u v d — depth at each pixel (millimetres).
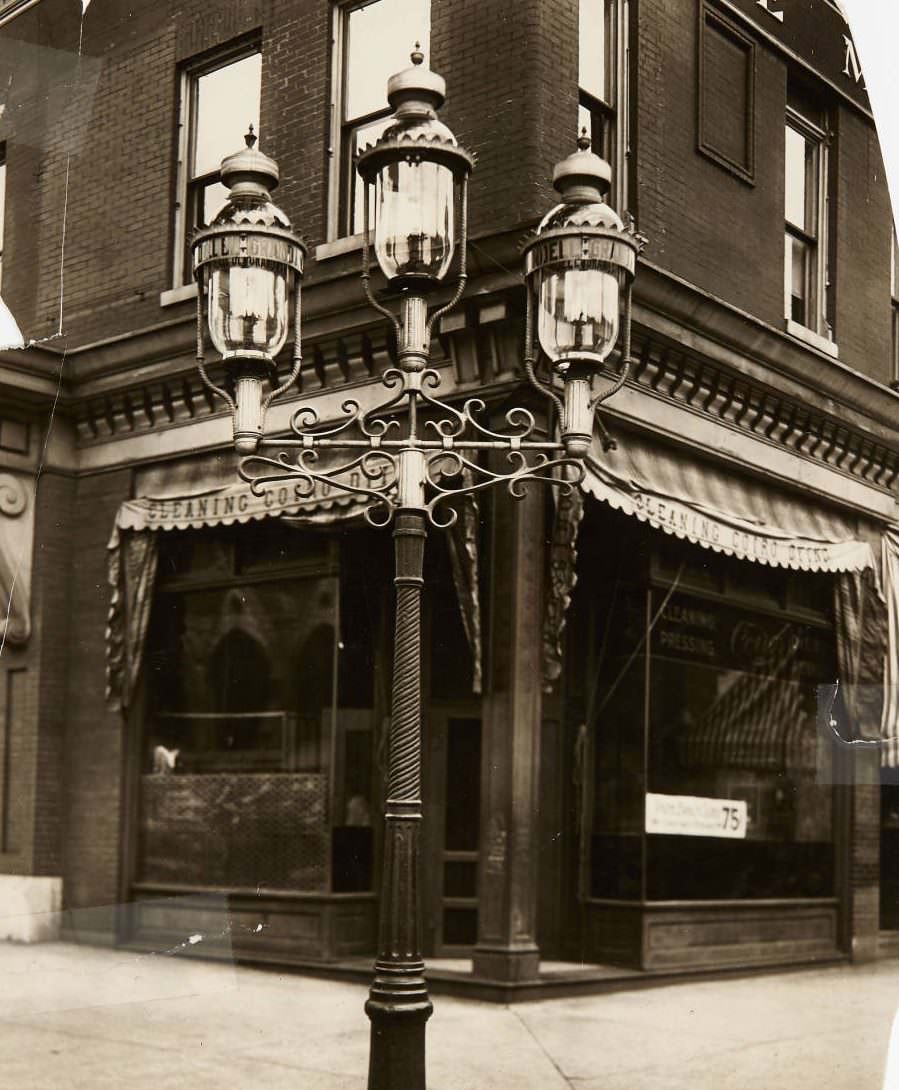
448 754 10914
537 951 9312
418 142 6082
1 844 11984
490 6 9922
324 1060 7578
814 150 12516
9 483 12031
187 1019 8625
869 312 12609
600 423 9789
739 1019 8836
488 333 9492
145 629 11766
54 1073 7102
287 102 11156
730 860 11016
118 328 12070
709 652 11141
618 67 10609
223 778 11148
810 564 11719
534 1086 7125
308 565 10977
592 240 6273
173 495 11602
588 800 10781
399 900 5762
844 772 11945
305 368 10711
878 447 12562
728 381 10969
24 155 12930
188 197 11969
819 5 11930
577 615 11062
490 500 9734
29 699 12047
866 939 11742
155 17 12297
